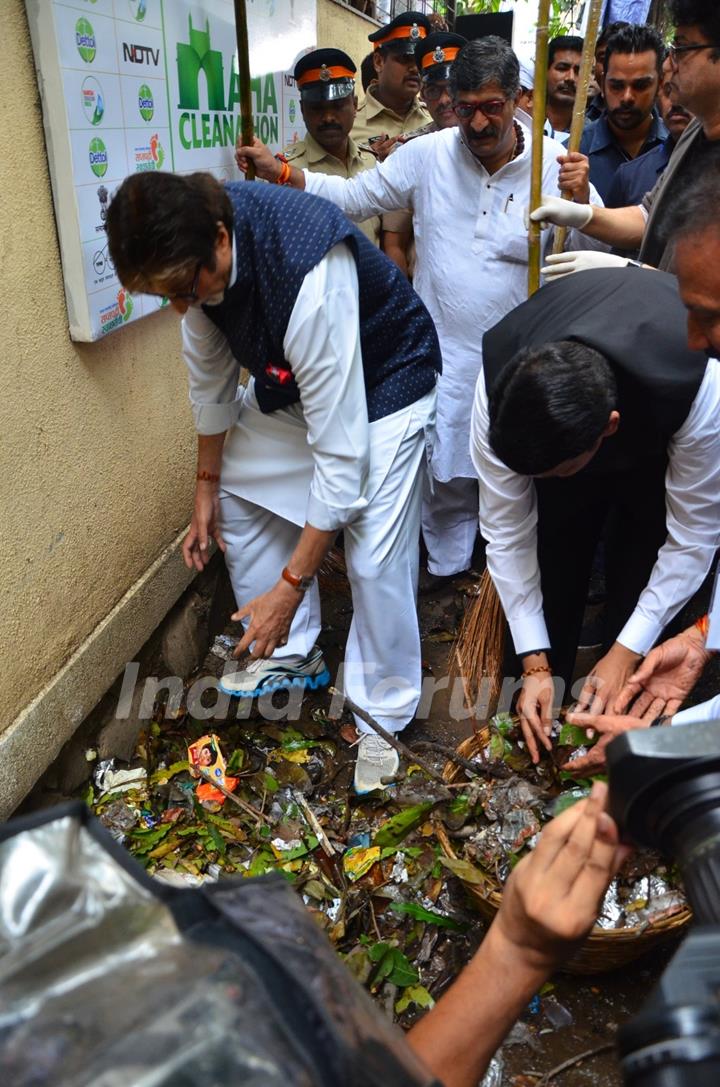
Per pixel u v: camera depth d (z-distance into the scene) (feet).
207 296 5.65
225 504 7.68
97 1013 1.49
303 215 5.85
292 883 6.25
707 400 5.65
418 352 7.02
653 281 5.93
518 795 6.01
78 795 7.04
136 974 1.57
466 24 13.57
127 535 7.63
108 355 7.07
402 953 5.84
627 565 7.50
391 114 13.19
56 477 6.39
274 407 6.99
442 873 6.29
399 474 6.94
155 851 6.58
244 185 6.01
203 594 9.46
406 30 12.55
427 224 9.57
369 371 6.89
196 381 7.01
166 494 8.45
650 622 6.50
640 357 5.45
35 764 6.18
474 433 6.42
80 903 1.74
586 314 5.69
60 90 5.76
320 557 6.63
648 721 5.78
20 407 5.87
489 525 6.61
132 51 6.77
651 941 5.18
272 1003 1.53
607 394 5.16
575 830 2.42
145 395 7.82
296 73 10.80
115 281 6.80
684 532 6.26
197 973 1.56
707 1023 1.51
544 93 7.22
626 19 17.07
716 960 1.64
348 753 7.90
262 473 7.37
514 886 2.49
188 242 5.18
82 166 6.12
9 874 1.77
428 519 10.47
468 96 8.35
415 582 7.52
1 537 5.74
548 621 7.81
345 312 6.04
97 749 7.32
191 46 7.92
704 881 1.95
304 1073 1.45
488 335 6.43
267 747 7.89
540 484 7.00
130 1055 1.41
